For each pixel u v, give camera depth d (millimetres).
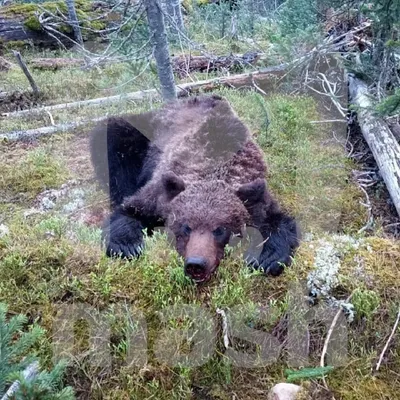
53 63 3807
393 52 2264
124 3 2592
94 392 1307
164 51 2377
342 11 2584
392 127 2154
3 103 3123
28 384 979
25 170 2232
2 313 1132
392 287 1443
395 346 1364
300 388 1276
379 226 1823
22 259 1508
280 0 4434
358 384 1310
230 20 3828
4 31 4348
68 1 4141
